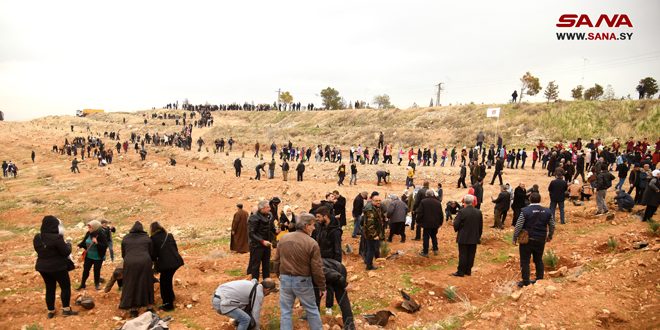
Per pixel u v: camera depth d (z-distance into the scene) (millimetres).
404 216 12305
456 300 7840
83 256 8695
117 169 42719
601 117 42875
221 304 5957
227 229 20000
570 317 6102
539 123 45438
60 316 7090
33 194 33469
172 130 77812
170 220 24922
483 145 43031
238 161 33531
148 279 7035
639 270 7621
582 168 20844
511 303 6695
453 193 24016
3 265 12352
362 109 71438
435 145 47219
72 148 55625
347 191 26422
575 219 13922
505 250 11266
